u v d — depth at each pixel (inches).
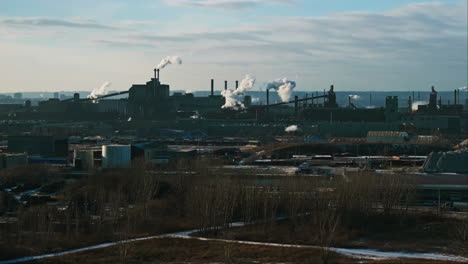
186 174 6815.9
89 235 4867.1
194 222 5339.6
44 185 7175.2
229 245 4370.1
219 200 5260.8
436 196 6304.1
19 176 7347.4
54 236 4785.9
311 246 4547.2
